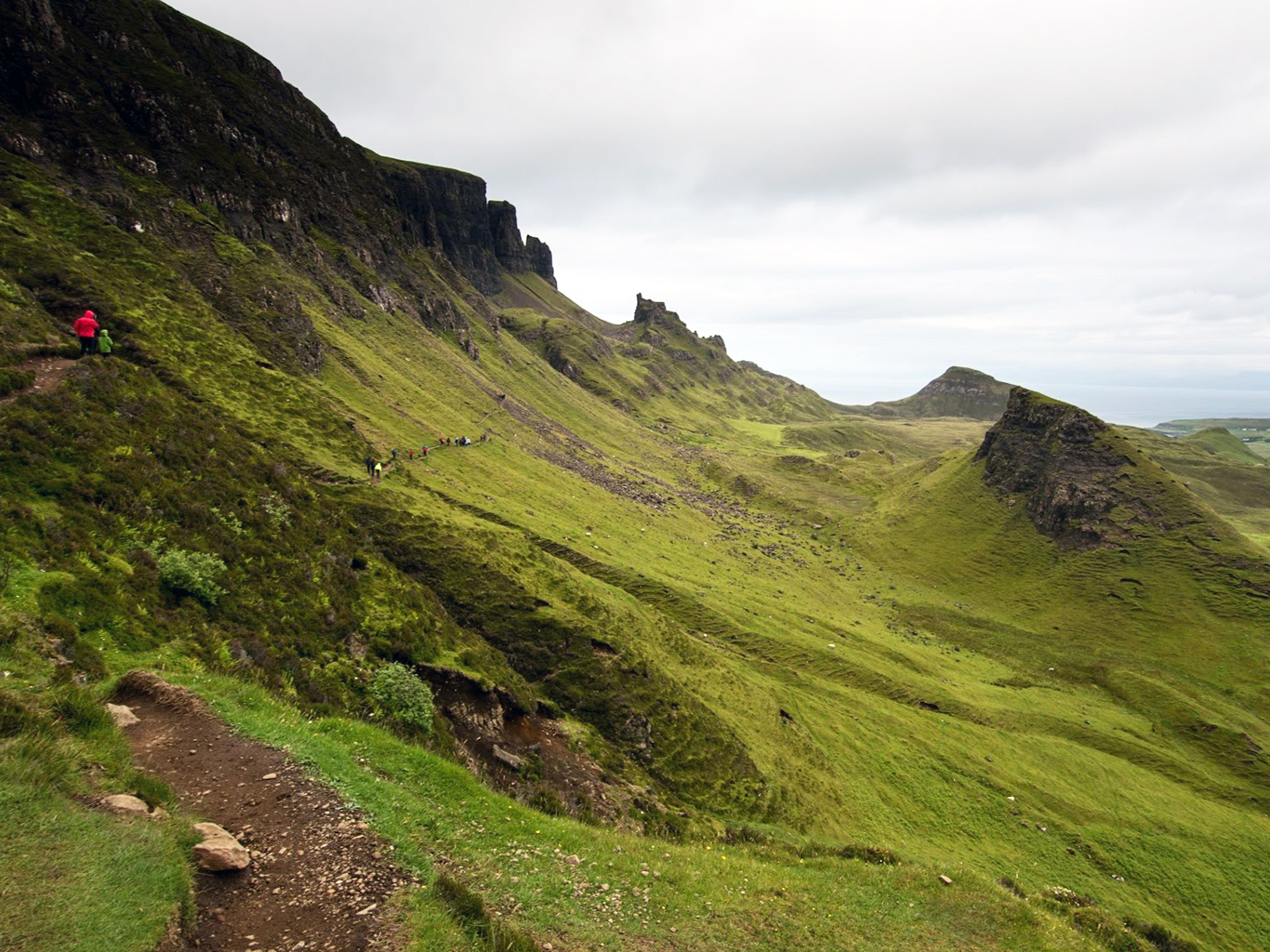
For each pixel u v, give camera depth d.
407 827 19.58
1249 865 84.62
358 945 14.10
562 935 17.55
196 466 40.16
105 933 12.09
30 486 28.98
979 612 173.75
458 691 43.41
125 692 21.55
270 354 96.56
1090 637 160.25
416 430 117.44
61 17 120.75
